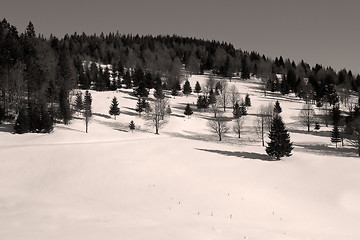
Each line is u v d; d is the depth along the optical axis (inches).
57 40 7017.7
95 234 623.5
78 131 2603.3
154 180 1245.1
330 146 2549.2
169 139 2271.2
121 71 5743.1
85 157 1553.9
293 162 1620.3
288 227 821.9
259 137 2891.2
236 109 3641.7
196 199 1048.8
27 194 1053.2
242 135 3016.7
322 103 4522.6
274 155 1718.8
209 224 768.3
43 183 1194.6
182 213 887.1
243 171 1406.3
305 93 4879.4
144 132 2906.0
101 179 1245.1
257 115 3811.5
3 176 1277.1
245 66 6584.6
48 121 2461.9
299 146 2536.9
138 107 3540.8
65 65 4099.4
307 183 1279.5
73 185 1173.1
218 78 6432.1
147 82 4916.3
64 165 1422.2
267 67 6796.3
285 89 5270.7
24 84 3238.2
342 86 5285.4
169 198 1049.5
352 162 1604.3
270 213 956.0
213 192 1127.0
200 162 1530.5
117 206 941.2
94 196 1053.8
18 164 1428.4
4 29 4877.0
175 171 1366.9
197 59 7539.4
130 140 2313.0
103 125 2957.7
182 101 4402.1
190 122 3454.7
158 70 6127.0
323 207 1043.3
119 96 4222.4
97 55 6983.3
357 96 5285.4
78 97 3358.8
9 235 612.7
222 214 910.4
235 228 749.9
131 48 7696.9
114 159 1530.5
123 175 1295.5
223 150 1887.3
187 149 1830.7
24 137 2305.6
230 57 7440.9
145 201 1011.3
